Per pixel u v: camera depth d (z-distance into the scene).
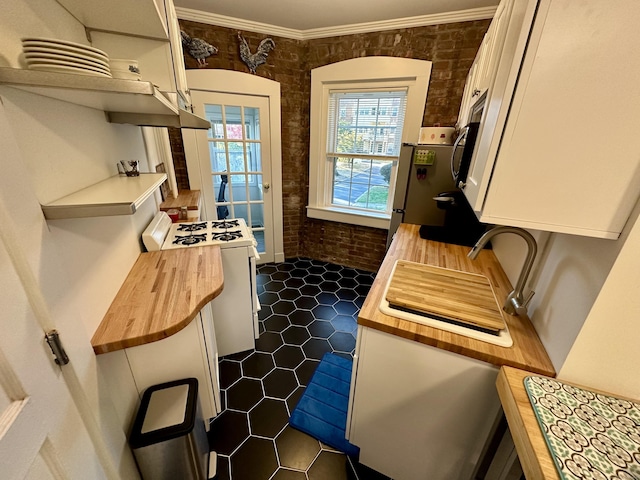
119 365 1.01
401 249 1.75
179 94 1.48
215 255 1.50
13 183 0.56
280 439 1.44
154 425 1.00
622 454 0.62
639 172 0.63
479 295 1.17
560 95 0.64
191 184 2.80
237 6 2.14
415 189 2.21
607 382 0.77
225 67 2.52
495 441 0.95
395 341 1.02
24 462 0.52
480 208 0.79
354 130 2.87
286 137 2.94
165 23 1.16
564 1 0.58
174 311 1.01
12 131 0.58
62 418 0.64
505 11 0.92
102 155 1.15
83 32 1.08
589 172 0.67
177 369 1.18
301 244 3.49
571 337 0.78
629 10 0.55
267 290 2.82
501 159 0.73
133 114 1.28
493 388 0.93
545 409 0.71
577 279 0.80
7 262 0.53
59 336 0.65
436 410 1.05
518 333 0.98
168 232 1.82
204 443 1.21
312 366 1.91
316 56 2.64
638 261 0.66
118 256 1.19
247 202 3.09
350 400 1.20
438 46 2.27
